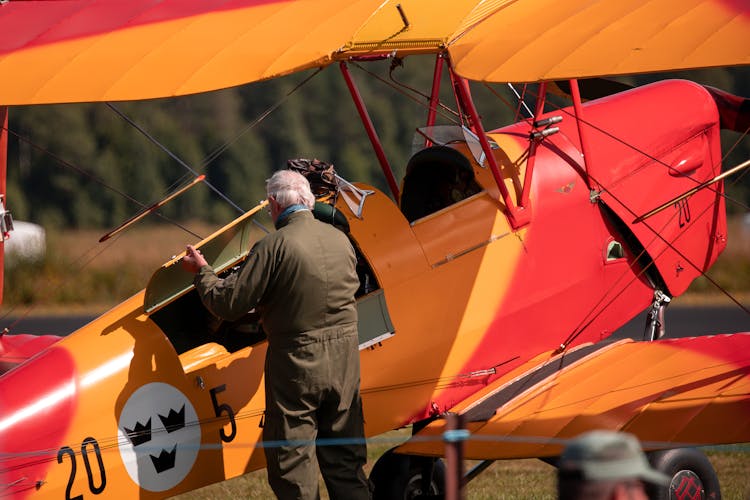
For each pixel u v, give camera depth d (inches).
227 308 641.0
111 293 3164.4
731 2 631.8
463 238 786.2
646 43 611.5
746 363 715.4
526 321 813.2
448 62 691.4
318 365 642.2
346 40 683.4
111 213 6210.6
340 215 730.8
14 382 633.6
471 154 827.4
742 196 4707.2
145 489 649.6
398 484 770.8
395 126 6948.8
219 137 6643.7
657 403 677.3
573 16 677.9
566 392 731.4
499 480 934.4
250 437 690.2
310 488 642.2
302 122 6865.2
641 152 839.7
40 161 6190.9
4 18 778.8
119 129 6333.7
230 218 6348.4
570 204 848.9
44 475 615.8
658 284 906.7
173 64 674.2
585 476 358.9
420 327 754.8
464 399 776.3
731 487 867.4
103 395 642.2
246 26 719.1
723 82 6117.1
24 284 3149.6
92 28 743.1
